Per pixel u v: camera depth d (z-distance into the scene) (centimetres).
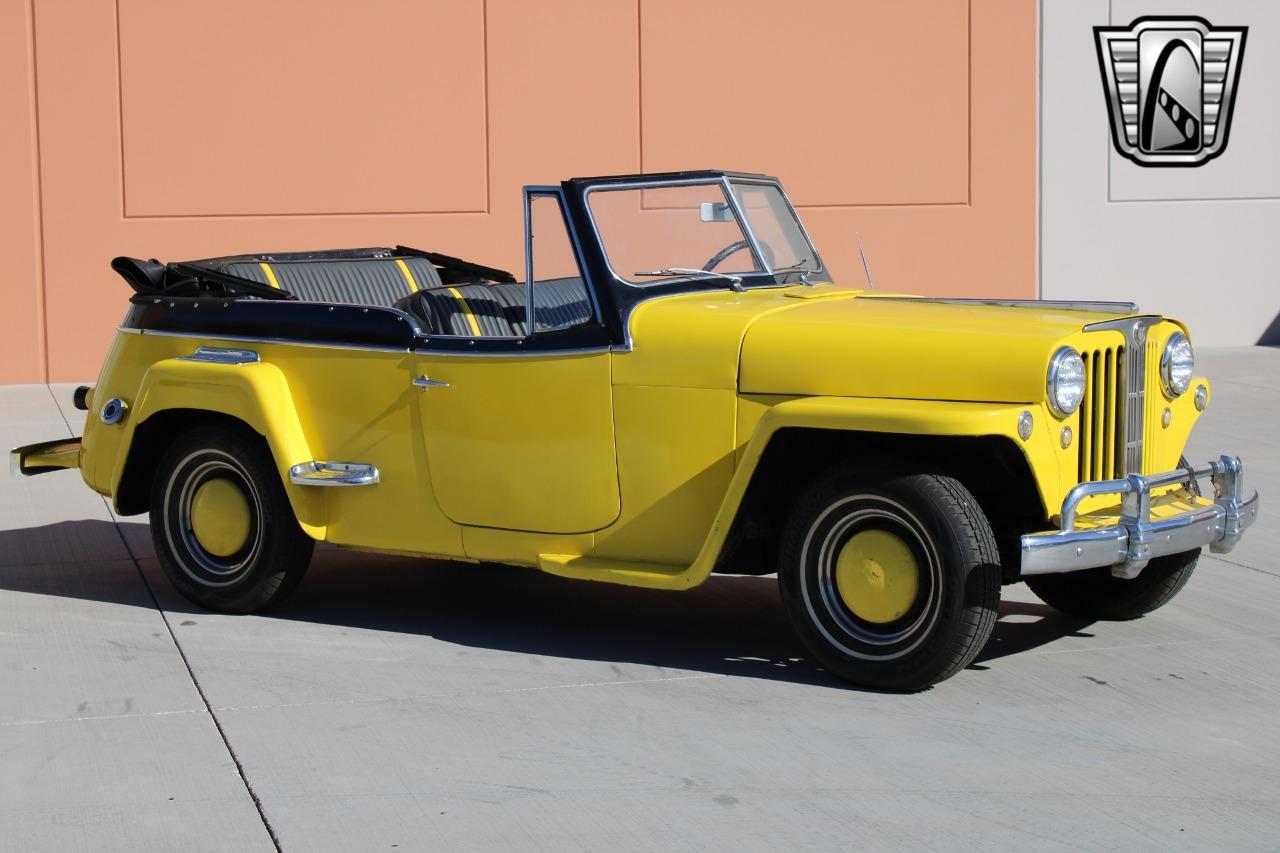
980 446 498
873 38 1370
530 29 1309
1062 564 468
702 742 449
